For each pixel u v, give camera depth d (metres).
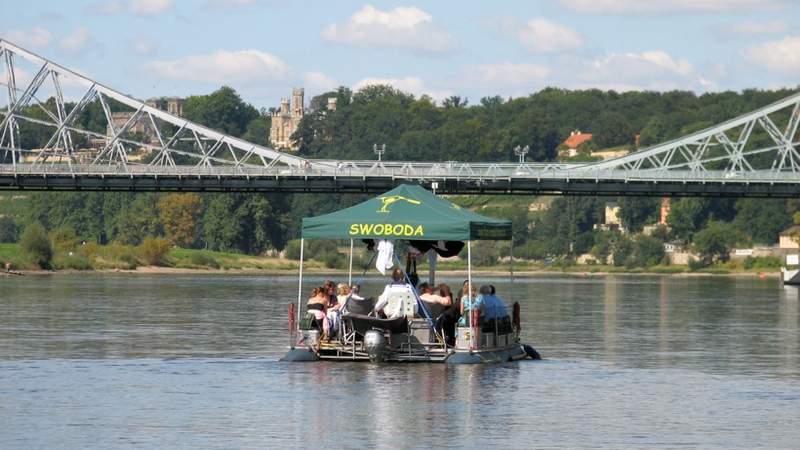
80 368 45.31
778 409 35.66
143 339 59.41
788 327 73.31
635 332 68.12
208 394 37.66
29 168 183.00
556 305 105.62
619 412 34.78
